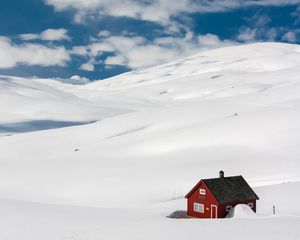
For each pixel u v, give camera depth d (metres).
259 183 69.94
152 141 120.06
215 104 172.00
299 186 56.16
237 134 112.69
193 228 32.72
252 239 28.67
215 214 45.59
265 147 100.44
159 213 47.72
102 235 30.66
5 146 145.25
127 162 100.88
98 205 67.38
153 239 29.31
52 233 31.30
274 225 33.69
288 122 116.31
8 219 35.31
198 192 47.81
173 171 86.00
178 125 145.25
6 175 91.62
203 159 95.50
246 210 44.31
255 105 165.00
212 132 117.75
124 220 37.50
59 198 73.38
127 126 158.38
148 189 75.00
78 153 118.00
